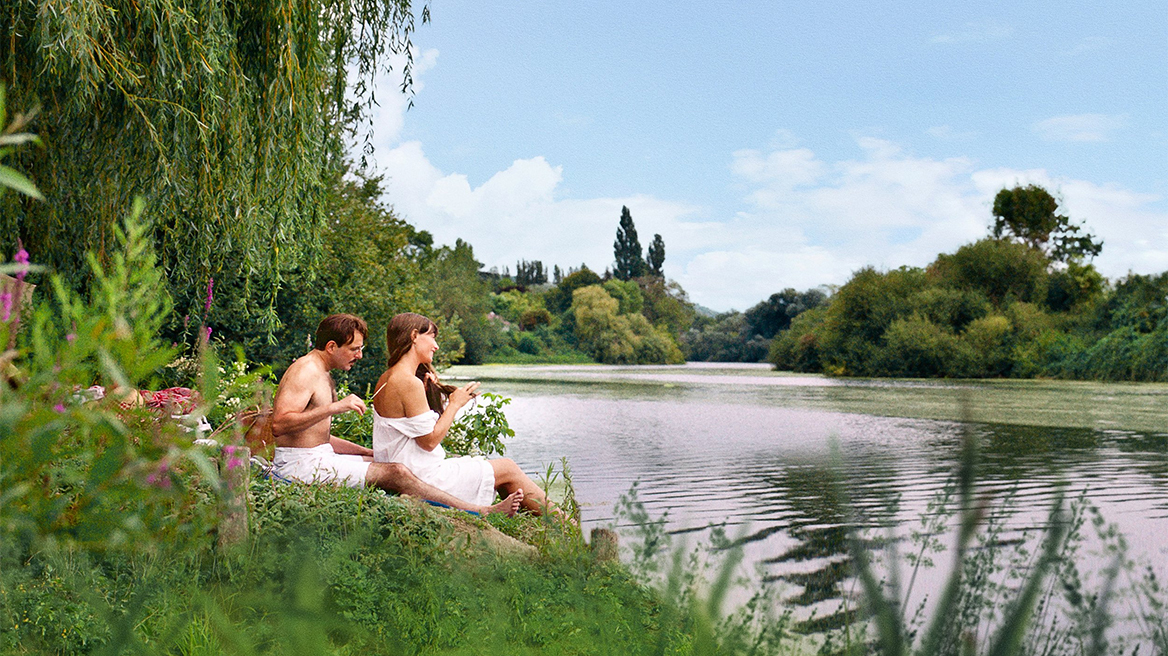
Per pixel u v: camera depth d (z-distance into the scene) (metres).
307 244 8.31
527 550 3.85
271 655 1.57
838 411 20.20
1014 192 51.72
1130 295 36.97
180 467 1.80
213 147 6.86
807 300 86.06
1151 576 1.81
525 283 154.88
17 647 2.10
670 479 9.21
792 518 6.21
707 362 97.06
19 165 6.48
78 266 6.69
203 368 1.29
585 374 50.62
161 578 2.34
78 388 1.22
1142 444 12.25
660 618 0.72
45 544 1.13
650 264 139.62
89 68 6.07
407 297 18.19
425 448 4.68
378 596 2.68
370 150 8.48
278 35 7.16
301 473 4.36
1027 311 41.75
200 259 7.26
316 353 4.68
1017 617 0.53
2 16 6.09
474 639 1.79
